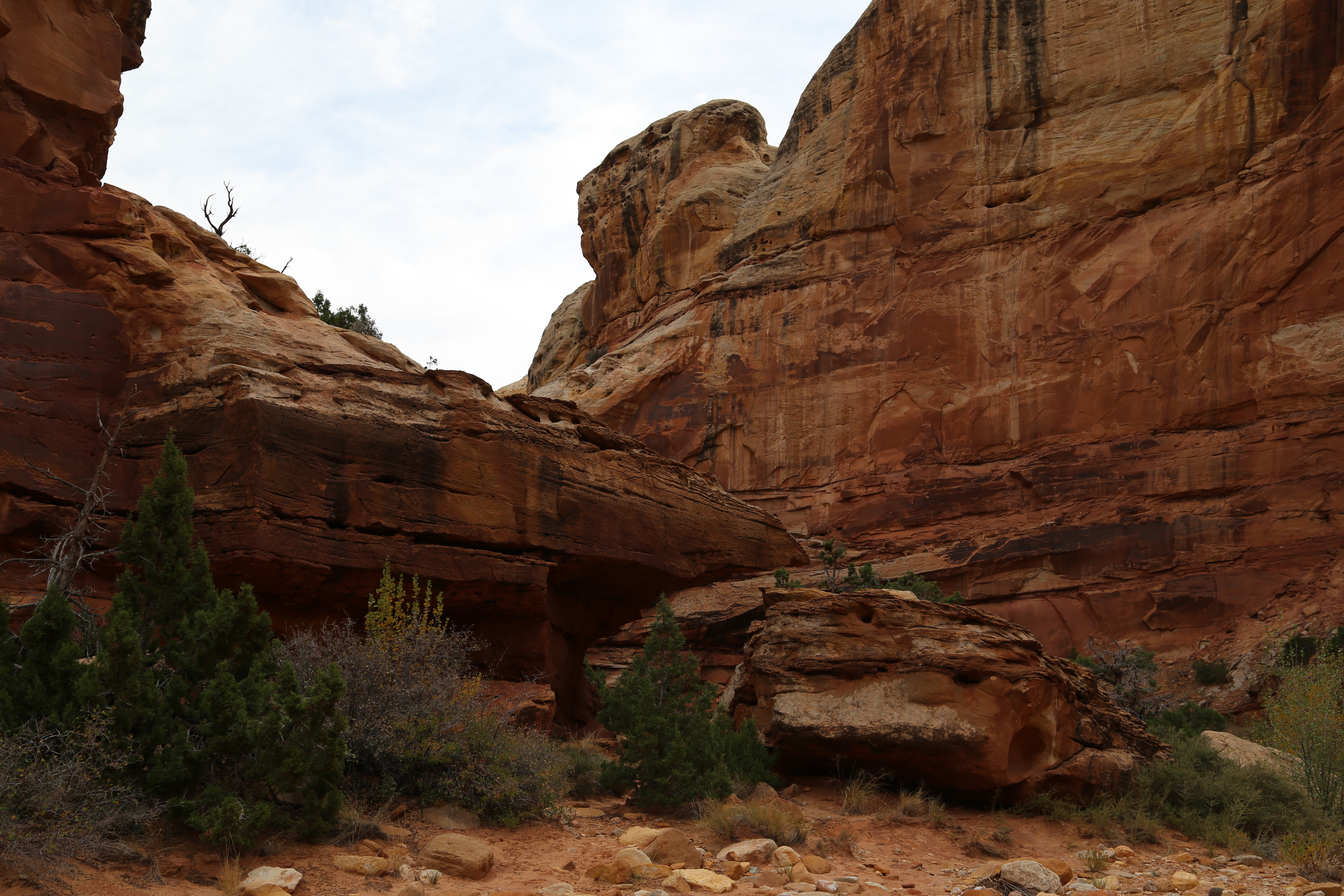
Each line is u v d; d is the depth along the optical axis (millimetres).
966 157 46125
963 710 11508
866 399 45969
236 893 6348
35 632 7438
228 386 12617
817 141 51875
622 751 11430
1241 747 15672
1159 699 28281
